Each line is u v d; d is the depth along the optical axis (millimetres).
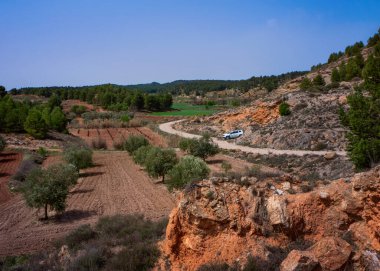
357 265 9047
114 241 15359
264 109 60281
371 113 22594
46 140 58406
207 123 77625
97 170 42219
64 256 15023
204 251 11180
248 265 9820
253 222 10977
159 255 12578
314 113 51812
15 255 17875
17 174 35375
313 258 8758
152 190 31609
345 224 10523
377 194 9469
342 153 36281
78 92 169625
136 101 131125
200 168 25078
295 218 10938
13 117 60344
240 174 13211
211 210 11195
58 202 24047
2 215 25125
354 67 64625
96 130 83438
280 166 35562
